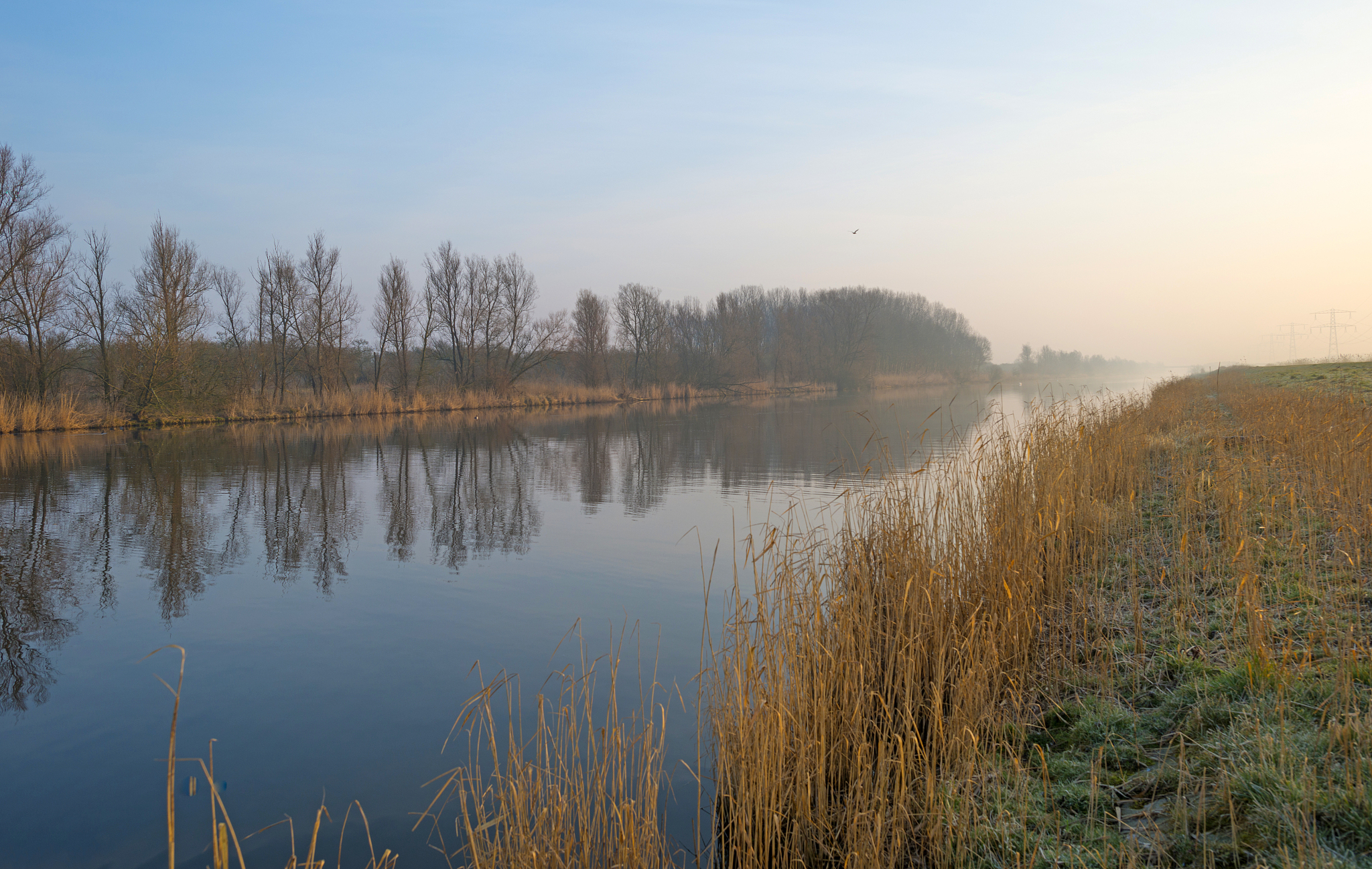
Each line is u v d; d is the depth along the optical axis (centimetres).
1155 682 471
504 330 5338
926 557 614
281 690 668
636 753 511
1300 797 312
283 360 4403
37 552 1169
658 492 1669
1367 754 329
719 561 1079
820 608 525
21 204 3080
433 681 682
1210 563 618
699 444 2686
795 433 3006
